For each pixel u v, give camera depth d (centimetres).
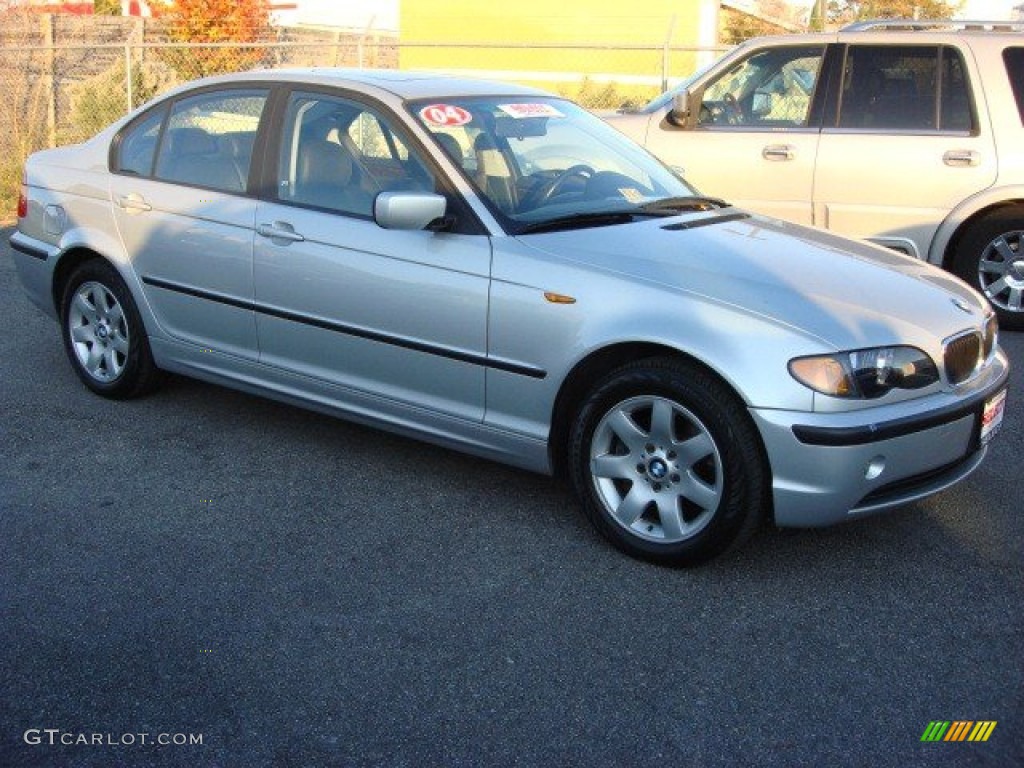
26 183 594
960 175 730
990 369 418
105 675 327
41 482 467
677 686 325
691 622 361
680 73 2033
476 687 323
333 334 465
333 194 470
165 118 541
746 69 791
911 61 749
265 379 500
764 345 365
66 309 578
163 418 547
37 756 289
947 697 321
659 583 387
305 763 288
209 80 530
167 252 521
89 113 1459
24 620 356
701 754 294
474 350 424
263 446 512
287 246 472
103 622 356
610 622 361
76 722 304
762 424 362
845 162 752
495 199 438
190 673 328
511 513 443
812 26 2719
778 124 778
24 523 428
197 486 466
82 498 452
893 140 744
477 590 381
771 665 337
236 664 334
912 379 375
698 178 791
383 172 457
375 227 450
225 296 501
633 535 399
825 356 362
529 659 338
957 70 739
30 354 659
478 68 2155
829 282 402
